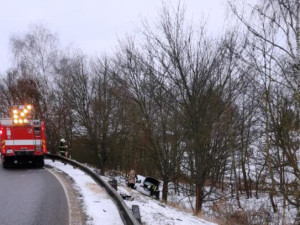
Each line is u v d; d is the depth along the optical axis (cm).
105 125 3131
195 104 1686
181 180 2261
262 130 1923
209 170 1717
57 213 930
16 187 1352
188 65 1720
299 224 1217
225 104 1708
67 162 2127
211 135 1705
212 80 1702
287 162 1383
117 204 984
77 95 3250
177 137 1895
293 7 961
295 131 1155
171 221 966
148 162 2606
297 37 963
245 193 2991
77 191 1234
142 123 2070
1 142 2014
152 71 1881
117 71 3116
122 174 3397
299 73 971
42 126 2064
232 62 1561
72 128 3497
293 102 1103
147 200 1255
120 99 2758
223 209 2170
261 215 2044
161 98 1855
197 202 1711
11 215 916
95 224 826
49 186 1354
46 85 3516
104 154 3159
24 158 2047
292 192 1284
